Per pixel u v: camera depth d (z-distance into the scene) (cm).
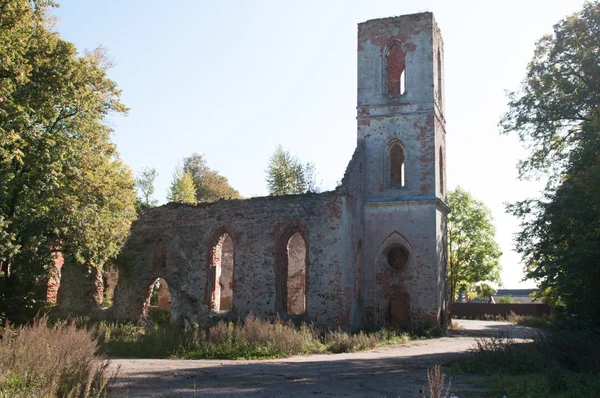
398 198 3012
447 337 2714
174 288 2886
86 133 2345
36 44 2011
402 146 3091
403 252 3138
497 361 1466
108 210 2416
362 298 2931
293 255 3494
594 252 1599
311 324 2361
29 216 2192
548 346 1538
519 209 2219
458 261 5322
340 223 2616
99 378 970
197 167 7019
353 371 1439
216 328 1988
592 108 2402
